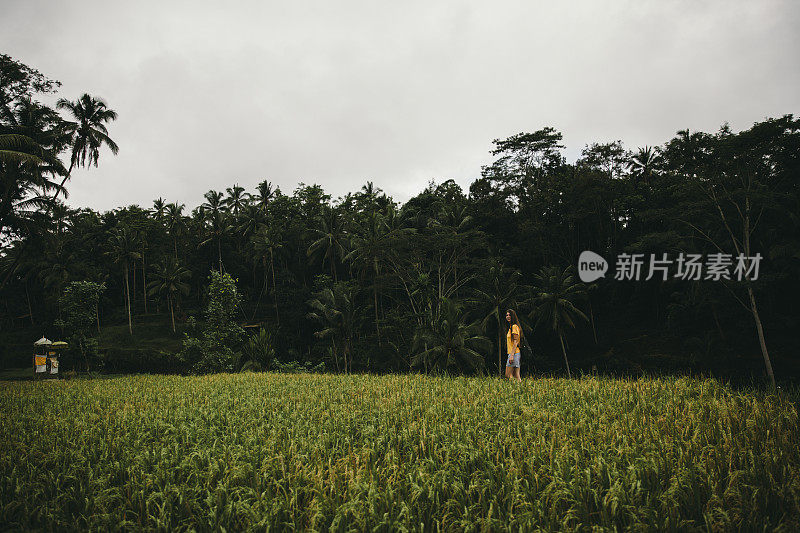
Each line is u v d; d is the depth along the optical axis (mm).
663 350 44188
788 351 37875
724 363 39031
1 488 3938
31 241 27844
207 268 76188
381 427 5227
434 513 3186
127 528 3271
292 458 4223
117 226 77375
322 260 63594
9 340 67125
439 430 4906
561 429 4598
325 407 7047
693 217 32844
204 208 80188
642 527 2768
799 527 2693
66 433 5895
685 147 32562
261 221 76188
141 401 8734
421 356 26500
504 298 42969
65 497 3795
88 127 30016
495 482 3533
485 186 57875
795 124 26844
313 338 57156
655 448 3879
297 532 3014
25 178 25312
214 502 3469
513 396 6824
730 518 2799
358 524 2973
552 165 58469
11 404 9453
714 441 4043
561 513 3068
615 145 56656
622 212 50594
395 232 45812
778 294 39906
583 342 50875
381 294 51219
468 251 45250
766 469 3328
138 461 4441
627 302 54438
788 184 31094
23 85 25984
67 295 33625
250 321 64062
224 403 7891
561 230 56312
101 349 60938
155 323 70250
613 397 6137
